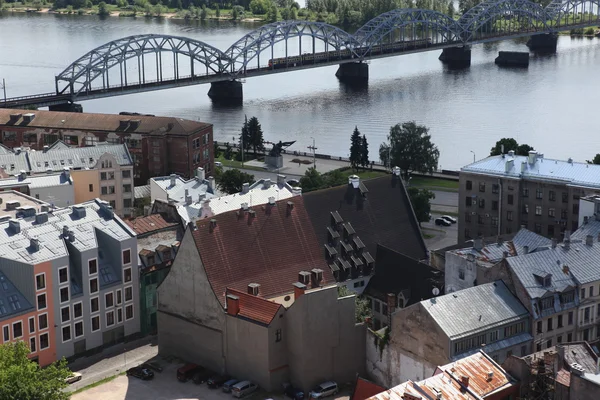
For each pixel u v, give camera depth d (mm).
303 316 158125
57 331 176125
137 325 189125
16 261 171375
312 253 185625
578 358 138375
